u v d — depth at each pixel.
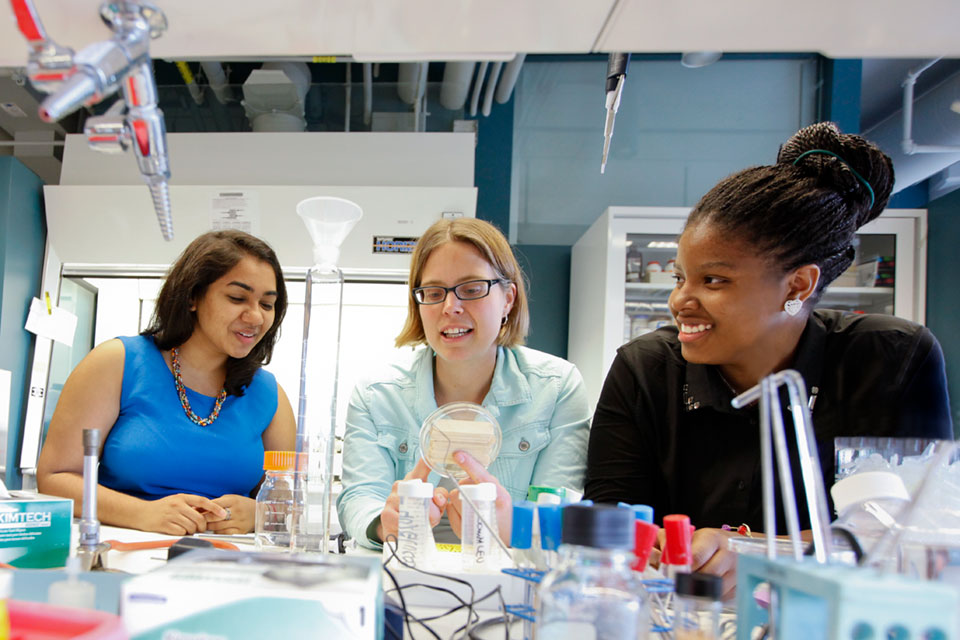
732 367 1.16
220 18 0.78
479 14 0.78
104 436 1.62
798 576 0.42
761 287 1.03
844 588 0.37
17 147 2.82
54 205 2.60
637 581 0.51
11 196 2.50
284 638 0.45
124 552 0.97
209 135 2.67
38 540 0.87
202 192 2.57
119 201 2.58
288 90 2.76
